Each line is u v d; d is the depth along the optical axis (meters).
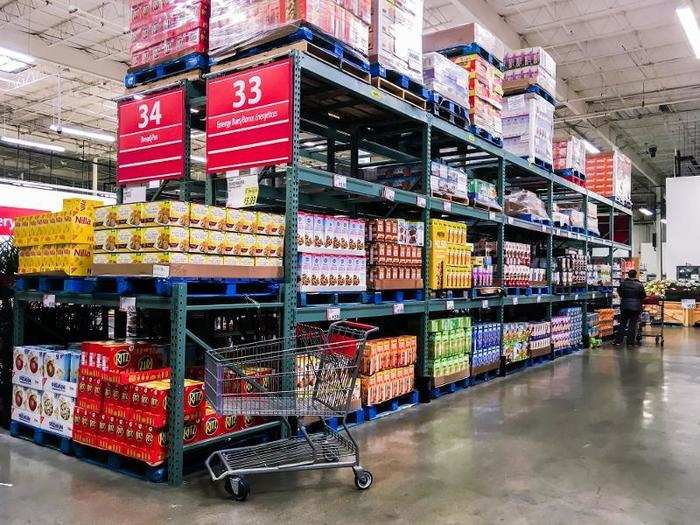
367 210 6.32
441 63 5.46
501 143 6.66
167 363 3.54
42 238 3.82
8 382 4.32
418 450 3.84
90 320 4.85
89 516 2.71
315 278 4.09
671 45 13.34
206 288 3.54
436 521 2.73
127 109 4.59
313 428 4.20
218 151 4.02
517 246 7.42
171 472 3.11
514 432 4.33
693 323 15.41
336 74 4.02
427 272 5.39
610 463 3.64
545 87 7.68
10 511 2.76
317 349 3.53
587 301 11.02
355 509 2.85
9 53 11.53
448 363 5.67
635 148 23.00
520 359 7.40
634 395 5.79
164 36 4.33
